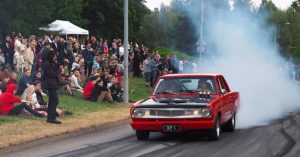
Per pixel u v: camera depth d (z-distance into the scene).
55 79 15.48
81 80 26.45
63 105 19.38
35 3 40.56
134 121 12.68
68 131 14.18
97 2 65.12
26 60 22.83
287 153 10.91
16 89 18.98
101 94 22.06
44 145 12.45
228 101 14.11
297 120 17.88
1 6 39.03
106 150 11.52
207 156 10.56
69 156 10.78
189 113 12.35
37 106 16.94
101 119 17.20
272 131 14.70
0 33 38.59
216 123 12.70
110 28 67.31
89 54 27.34
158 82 14.10
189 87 13.74
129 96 26.81
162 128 12.43
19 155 11.02
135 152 11.17
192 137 13.55
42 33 40.44
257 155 10.69
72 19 56.50
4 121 14.89
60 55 24.30
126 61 23.03
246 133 14.33
